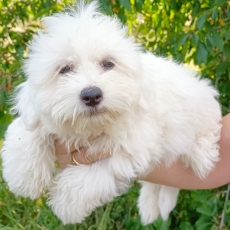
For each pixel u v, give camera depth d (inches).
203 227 16.6
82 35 10.6
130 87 10.8
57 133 11.4
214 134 13.3
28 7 18.2
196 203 17.4
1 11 18.3
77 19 11.1
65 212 12.5
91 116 10.4
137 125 11.4
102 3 14.8
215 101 13.8
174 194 14.9
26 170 12.2
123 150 11.6
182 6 18.1
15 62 16.5
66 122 10.7
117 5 16.0
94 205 12.1
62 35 10.7
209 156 13.1
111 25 11.1
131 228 17.6
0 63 17.6
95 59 10.7
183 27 18.2
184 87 12.6
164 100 12.1
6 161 12.6
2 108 16.2
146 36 19.0
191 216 18.2
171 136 12.3
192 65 19.6
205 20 15.2
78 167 12.0
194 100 12.7
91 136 11.5
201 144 13.1
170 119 12.1
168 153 12.6
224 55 16.2
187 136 12.6
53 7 16.2
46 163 12.3
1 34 17.9
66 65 10.8
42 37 11.1
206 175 13.1
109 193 11.9
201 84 13.7
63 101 10.3
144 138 11.5
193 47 16.7
